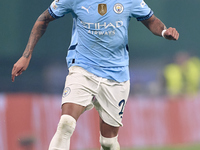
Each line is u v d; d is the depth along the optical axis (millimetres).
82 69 18641
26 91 56500
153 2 68562
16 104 31000
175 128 39062
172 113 39156
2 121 30281
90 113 34312
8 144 30234
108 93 19141
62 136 17500
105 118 19594
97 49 18625
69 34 60781
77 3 18344
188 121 39906
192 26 69938
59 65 59656
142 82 64062
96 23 18266
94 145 34062
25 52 18766
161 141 38094
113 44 18625
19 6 59031
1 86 56062
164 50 68500
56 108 32781
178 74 51125
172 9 69438
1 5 58500
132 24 67125
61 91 58094
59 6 18719
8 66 57969
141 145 36969
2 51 58375
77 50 18938
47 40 59969
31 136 30891
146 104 38000
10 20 58719
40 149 31422
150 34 67688
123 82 19500
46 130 32031
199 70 56281
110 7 18203
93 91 18641
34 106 31703
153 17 19250
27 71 57375
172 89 48156
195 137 40062
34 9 59406
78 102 17984
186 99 40250
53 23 60312
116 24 18359
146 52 67562
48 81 58000
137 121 37219
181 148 35875
